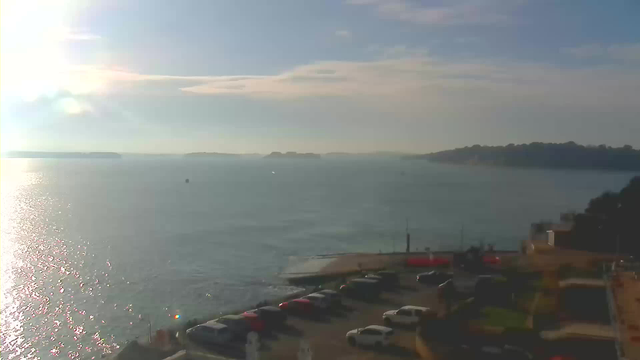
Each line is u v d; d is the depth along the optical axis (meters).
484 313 34.81
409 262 60.53
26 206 178.25
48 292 66.94
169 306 60.44
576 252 54.53
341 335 35.31
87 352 47.53
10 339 51.19
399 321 36.84
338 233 123.19
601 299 35.00
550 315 33.22
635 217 60.59
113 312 58.69
